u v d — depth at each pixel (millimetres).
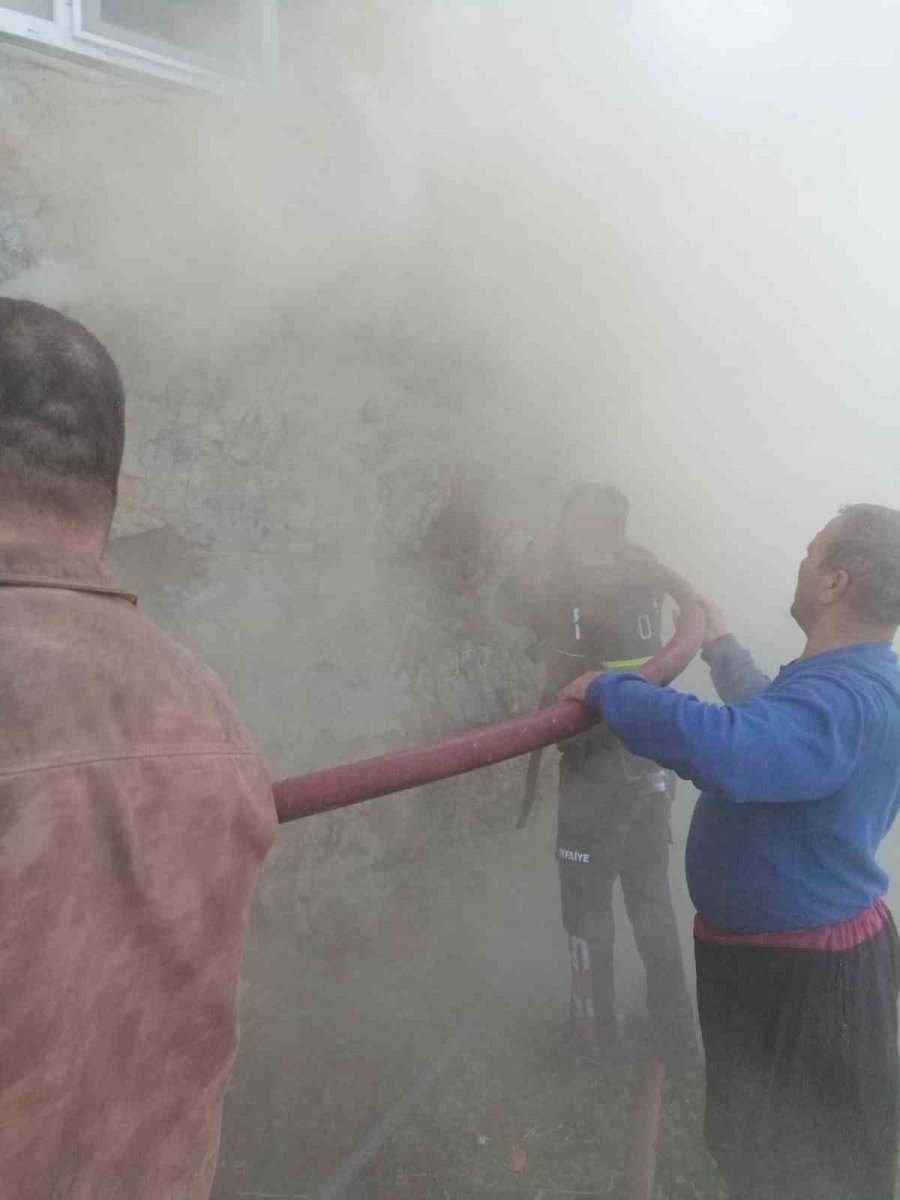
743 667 1594
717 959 1386
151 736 611
